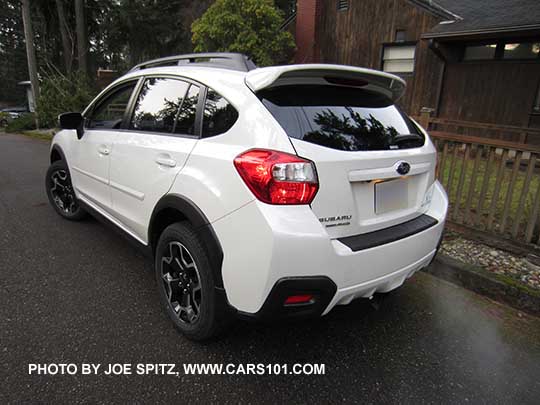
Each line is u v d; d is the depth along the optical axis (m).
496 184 3.29
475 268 2.89
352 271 1.75
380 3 10.75
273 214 1.62
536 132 7.10
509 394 1.85
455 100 9.09
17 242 3.45
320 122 1.84
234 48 11.73
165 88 2.47
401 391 1.85
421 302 2.68
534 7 7.84
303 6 12.62
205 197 1.87
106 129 3.02
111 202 2.90
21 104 38.84
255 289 1.68
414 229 2.08
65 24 18.72
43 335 2.16
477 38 7.92
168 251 2.26
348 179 1.78
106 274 2.90
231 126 1.88
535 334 2.34
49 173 4.02
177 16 19.94
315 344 2.19
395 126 2.21
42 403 1.70
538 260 3.01
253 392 1.82
